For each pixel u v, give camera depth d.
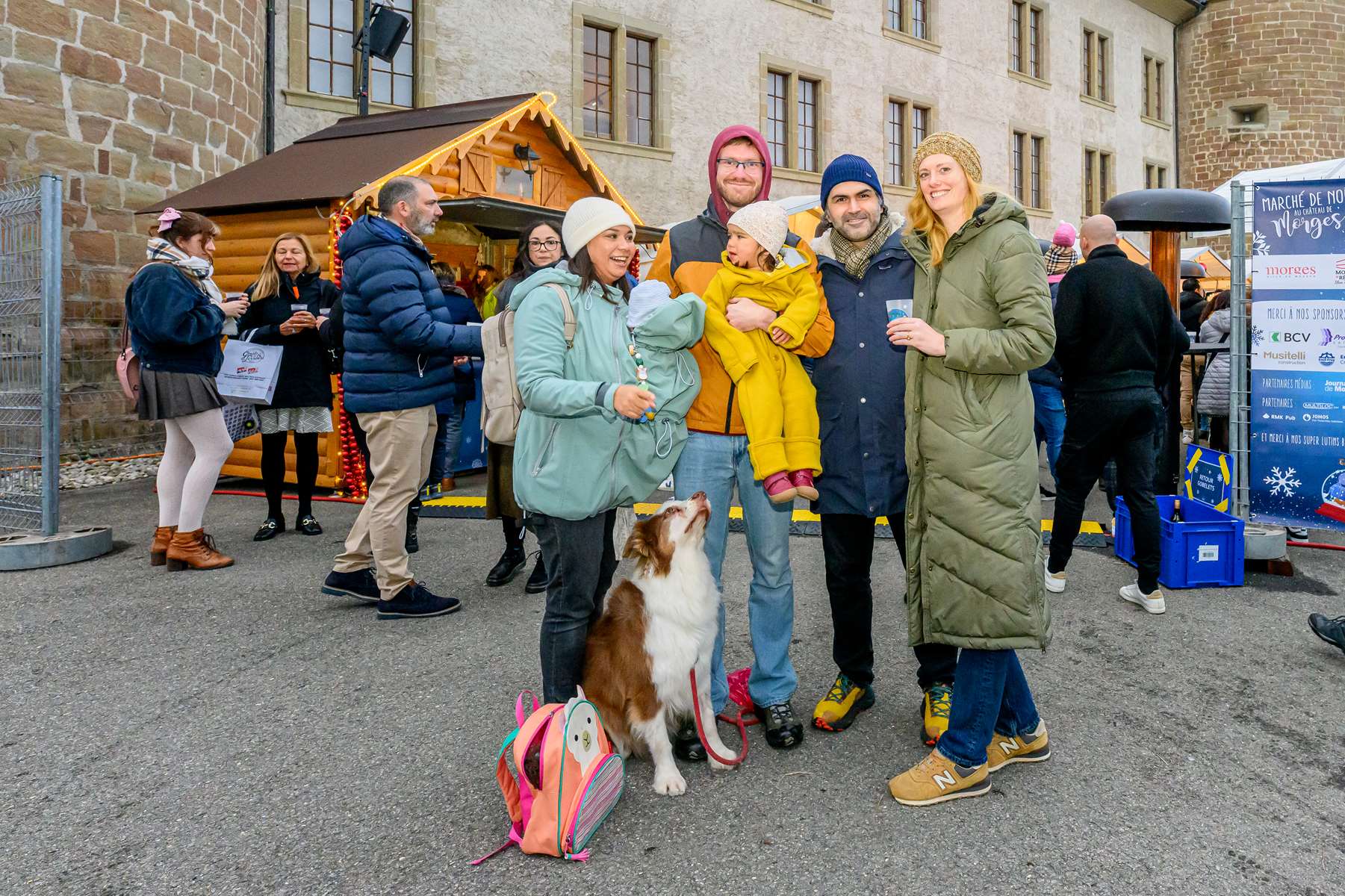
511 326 3.44
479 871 2.22
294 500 7.44
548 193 10.36
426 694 3.35
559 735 2.26
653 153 15.88
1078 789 2.63
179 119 9.99
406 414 4.10
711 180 2.94
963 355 2.37
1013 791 2.62
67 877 2.18
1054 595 4.72
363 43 10.53
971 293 2.49
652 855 2.28
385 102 13.13
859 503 2.92
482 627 4.14
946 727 2.88
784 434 2.80
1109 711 3.22
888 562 5.43
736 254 2.70
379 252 3.94
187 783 2.66
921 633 2.63
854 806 2.53
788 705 2.99
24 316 5.53
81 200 8.96
